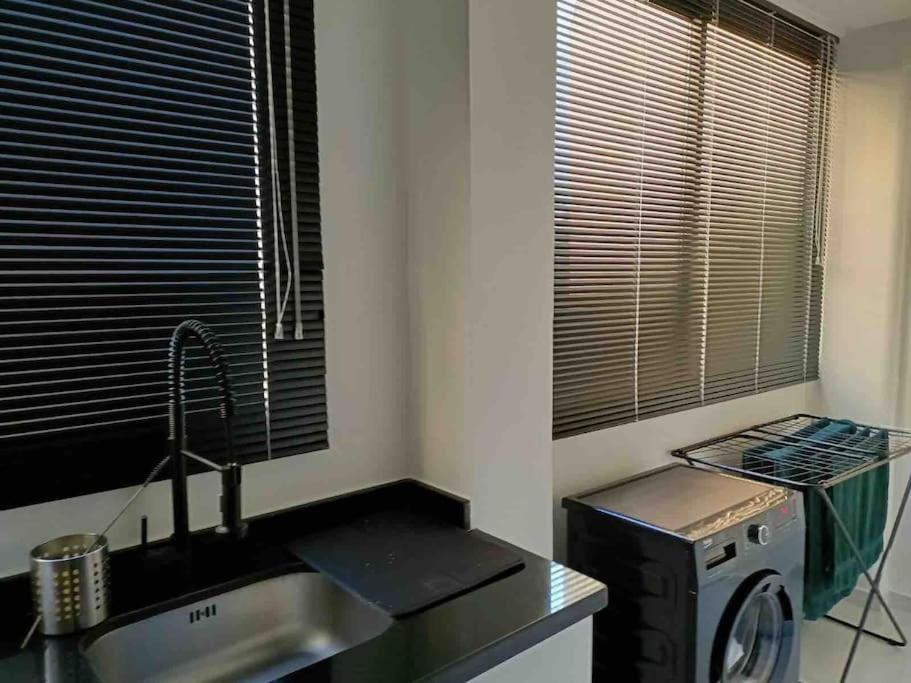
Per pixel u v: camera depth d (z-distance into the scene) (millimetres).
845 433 2826
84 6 1258
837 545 2471
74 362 1285
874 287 3100
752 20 2721
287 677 1004
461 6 1501
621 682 2012
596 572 2055
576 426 2232
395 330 1746
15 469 1227
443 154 1588
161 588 1276
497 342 1622
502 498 1666
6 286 1205
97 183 1289
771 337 3008
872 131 3062
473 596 1255
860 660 2770
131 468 1358
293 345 1575
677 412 2604
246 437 1517
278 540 1512
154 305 1373
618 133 2252
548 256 1721
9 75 1187
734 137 2713
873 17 2928
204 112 1415
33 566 1105
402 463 1788
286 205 1541
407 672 1011
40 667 1020
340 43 1601
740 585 1949
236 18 1448
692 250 2580
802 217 3113
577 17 2109
